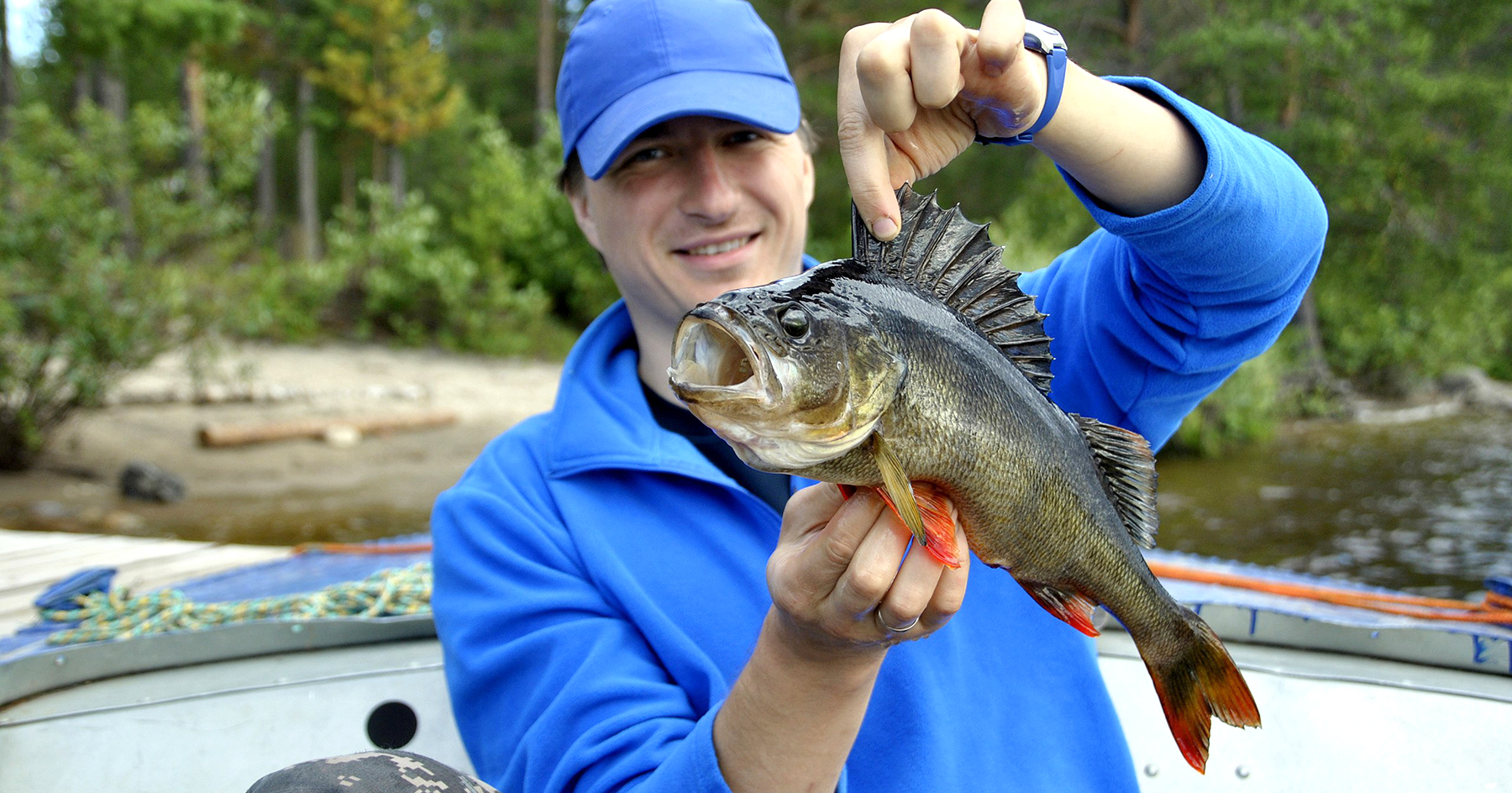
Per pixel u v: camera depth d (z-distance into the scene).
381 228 21.30
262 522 9.41
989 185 21.09
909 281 1.37
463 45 36.88
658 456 1.99
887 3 23.70
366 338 20.47
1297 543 9.77
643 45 2.09
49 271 10.27
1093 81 1.42
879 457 1.22
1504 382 21.92
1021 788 1.82
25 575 4.15
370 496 10.55
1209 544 9.73
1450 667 2.50
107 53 18.94
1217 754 2.43
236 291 11.92
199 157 12.43
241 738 2.38
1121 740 1.92
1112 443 1.50
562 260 22.33
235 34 20.98
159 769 2.31
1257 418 15.25
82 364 10.38
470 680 1.92
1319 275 18.59
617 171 2.14
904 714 1.79
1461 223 18.09
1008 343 1.43
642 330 2.28
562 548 1.99
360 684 2.50
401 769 1.41
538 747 1.72
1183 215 1.44
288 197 36.19
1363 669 2.53
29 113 11.09
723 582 1.91
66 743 2.30
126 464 10.98
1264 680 2.49
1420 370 20.06
